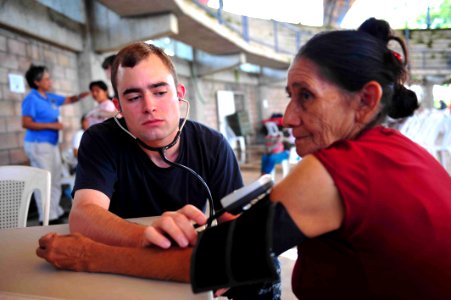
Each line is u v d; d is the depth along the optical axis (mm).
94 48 5590
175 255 717
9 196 1581
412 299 595
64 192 4676
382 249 574
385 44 671
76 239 814
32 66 3656
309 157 591
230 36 7867
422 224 558
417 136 5301
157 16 5410
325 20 16547
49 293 675
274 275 520
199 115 10203
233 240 556
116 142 1184
